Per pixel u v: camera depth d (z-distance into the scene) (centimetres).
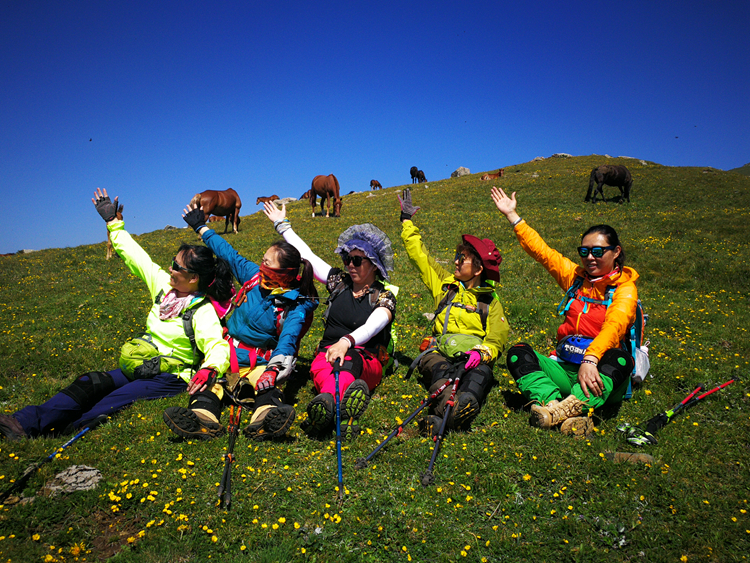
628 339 432
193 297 429
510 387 498
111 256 1580
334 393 371
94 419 406
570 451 371
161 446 373
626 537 290
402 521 299
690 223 1725
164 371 443
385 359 450
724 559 271
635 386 498
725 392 488
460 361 419
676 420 430
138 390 428
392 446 380
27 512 297
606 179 2308
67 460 352
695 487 333
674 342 671
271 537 288
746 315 842
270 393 385
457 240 1578
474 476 345
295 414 393
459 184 3331
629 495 324
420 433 405
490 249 445
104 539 286
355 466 348
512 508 313
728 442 395
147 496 316
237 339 434
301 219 2262
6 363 598
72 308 941
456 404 383
